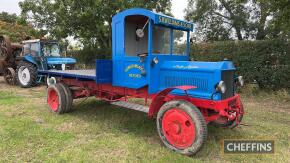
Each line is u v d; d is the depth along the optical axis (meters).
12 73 11.74
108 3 14.23
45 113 6.39
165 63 4.75
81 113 6.46
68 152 4.08
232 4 17.27
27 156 3.94
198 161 3.83
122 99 5.72
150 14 4.45
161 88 4.72
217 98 4.12
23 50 11.89
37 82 11.17
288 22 7.99
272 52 9.45
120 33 5.03
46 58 11.20
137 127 5.39
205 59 11.18
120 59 5.09
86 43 17.64
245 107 7.47
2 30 23.41
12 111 6.50
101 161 3.82
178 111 4.08
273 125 5.63
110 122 5.73
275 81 9.42
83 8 14.38
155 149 4.27
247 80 10.07
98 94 6.08
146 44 4.82
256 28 17.47
